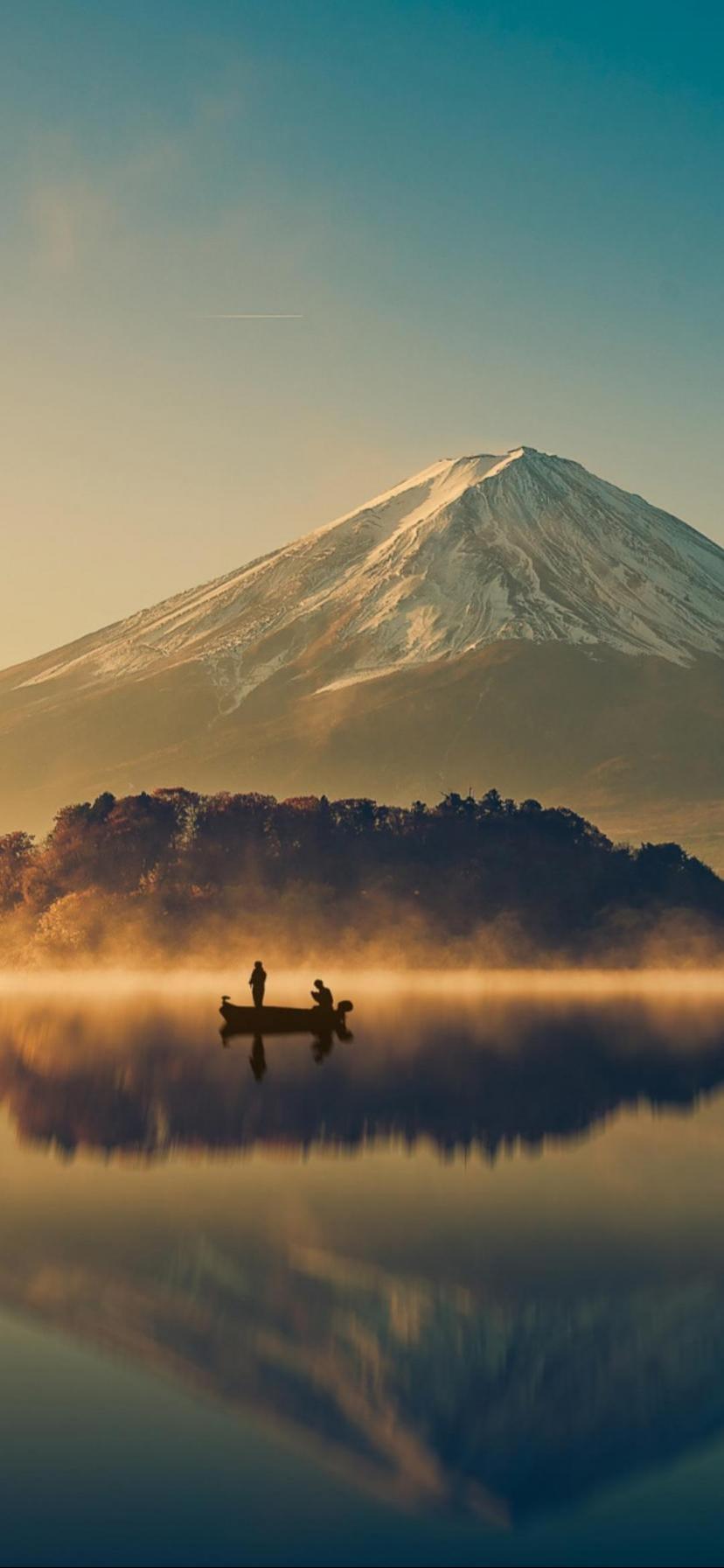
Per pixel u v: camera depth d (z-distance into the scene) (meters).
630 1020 73.38
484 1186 30.03
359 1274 22.72
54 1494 15.01
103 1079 46.97
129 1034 63.88
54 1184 30.08
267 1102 42.00
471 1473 15.58
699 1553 13.91
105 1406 17.39
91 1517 14.55
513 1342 19.50
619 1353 19.05
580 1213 27.33
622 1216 27.00
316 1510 14.65
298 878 124.19
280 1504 14.78
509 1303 21.23
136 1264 23.22
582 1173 31.39
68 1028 66.75
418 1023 70.75
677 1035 64.19
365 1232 25.59
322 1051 56.59
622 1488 15.14
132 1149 34.41
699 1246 24.61
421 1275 22.69
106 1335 19.73
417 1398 17.55
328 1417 16.91
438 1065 51.59
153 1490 15.24
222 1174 31.27
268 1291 21.94
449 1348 19.25
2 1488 15.14
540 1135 36.59
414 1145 35.12
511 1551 13.98
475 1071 49.66
